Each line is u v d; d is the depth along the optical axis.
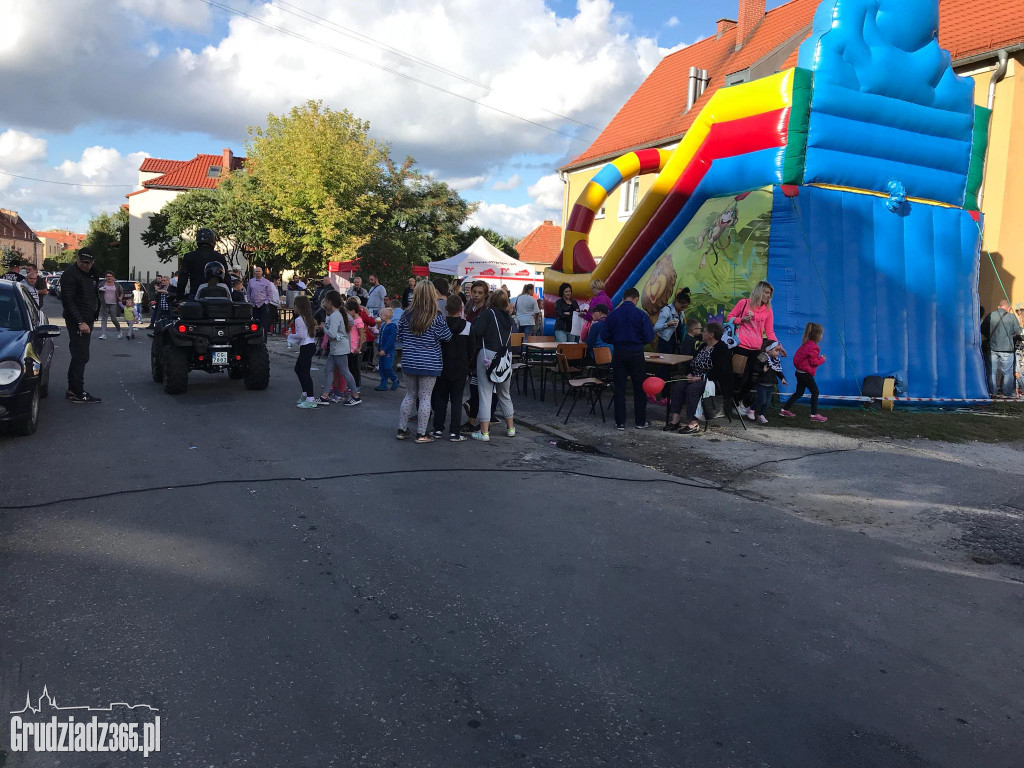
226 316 9.70
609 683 2.94
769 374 8.62
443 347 7.25
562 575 4.00
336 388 9.59
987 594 4.06
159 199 58.00
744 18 23.62
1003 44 13.38
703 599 3.79
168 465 5.86
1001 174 13.67
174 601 3.45
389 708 2.69
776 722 2.72
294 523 4.59
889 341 10.29
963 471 6.84
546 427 8.11
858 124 10.27
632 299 8.20
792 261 9.86
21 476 5.39
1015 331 11.88
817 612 3.71
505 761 2.42
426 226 40.09
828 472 6.61
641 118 25.30
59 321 23.62
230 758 2.37
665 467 6.64
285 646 3.09
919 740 2.67
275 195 30.86
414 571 3.94
